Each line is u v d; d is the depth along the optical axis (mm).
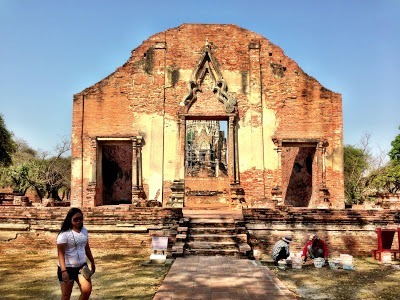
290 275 10391
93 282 9320
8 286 9047
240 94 18562
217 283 8625
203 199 25109
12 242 14164
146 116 18359
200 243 12430
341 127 18203
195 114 18281
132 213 13945
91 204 17734
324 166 17984
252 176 18000
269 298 7477
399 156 38156
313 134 18219
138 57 18719
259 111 18359
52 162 40594
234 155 18016
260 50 18828
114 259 12555
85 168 18047
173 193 17734
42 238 14102
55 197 41094
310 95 18422
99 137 18156
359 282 9625
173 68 18703
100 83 18516
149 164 18094
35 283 9328
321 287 9125
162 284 8547
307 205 19641
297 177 20484
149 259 12164
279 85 18562
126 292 8367
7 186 39031
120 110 18375
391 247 13461
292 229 13953
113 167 21406
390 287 9156
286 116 18359
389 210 14055
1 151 30141
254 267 10273
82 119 18281
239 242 12461
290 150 21219
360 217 13953
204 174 38438
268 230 13961
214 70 18672
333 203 17797
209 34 18969
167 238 11891
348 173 37812
